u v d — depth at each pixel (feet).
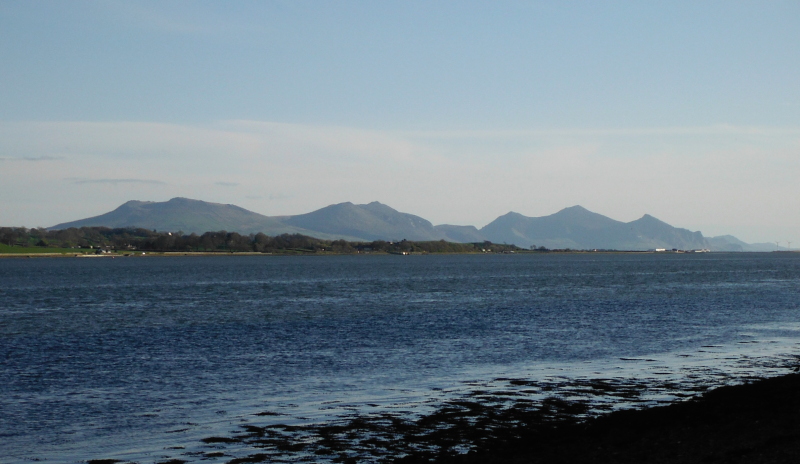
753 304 246.68
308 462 67.41
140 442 75.61
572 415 83.35
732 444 64.03
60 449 73.67
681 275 515.91
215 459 69.36
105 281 454.40
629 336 159.12
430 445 71.56
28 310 244.01
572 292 325.21
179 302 276.00
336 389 101.45
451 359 127.54
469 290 343.87
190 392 100.63
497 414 84.23
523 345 145.28
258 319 205.98
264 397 96.68
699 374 110.22
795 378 97.91
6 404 93.76
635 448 65.31
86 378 112.16
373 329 177.17
